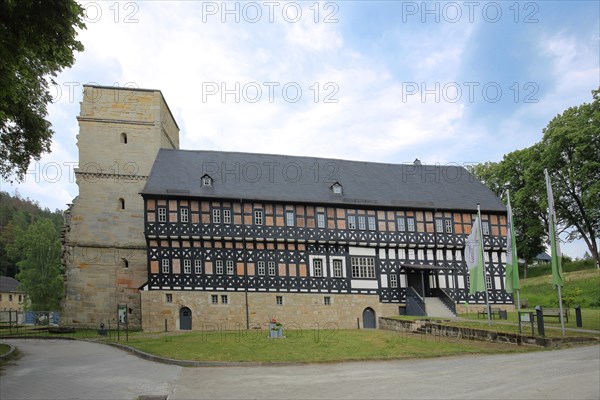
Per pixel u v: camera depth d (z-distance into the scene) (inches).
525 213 2107.5
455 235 1599.4
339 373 627.5
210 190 1443.2
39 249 2482.8
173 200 1398.9
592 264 2028.8
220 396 506.3
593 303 1547.7
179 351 819.4
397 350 827.4
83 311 1507.1
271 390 530.6
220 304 1376.7
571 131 1827.0
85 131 1604.3
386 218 1553.9
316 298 1445.6
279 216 1464.1
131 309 1525.6
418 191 1667.1
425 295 1552.7
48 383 579.5
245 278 1407.5
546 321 1077.1
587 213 1863.9
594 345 794.2
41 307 2449.6
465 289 1577.3
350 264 1497.3
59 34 641.0
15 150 960.3
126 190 1590.8
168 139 1809.8
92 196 1571.1
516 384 529.0
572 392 486.9
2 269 3597.4
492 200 1696.6
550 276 1967.3
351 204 1521.9
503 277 1617.9
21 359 794.8
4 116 702.5
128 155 1612.9
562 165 1909.4
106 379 601.6
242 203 1444.4
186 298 1358.3
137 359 778.8
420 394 498.0
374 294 1494.8
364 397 492.4
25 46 626.8
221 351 814.5
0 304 3331.7
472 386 527.8
